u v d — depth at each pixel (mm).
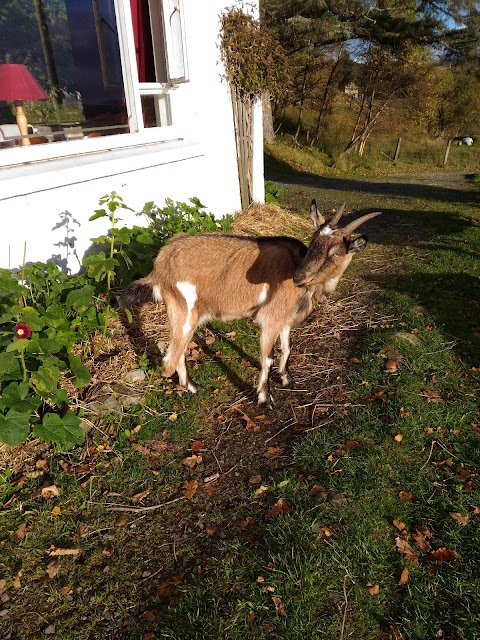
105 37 5184
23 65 4582
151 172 5719
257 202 8867
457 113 31656
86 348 4176
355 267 6859
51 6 4656
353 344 4738
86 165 4723
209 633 2246
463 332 4824
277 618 2291
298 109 29391
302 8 21078
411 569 2518
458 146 29375
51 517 2887
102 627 2316
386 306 5473
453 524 2746
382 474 3117
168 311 3762
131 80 5398
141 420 3666
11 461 3234
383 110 29969
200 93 6547
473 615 2279
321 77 27250
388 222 9617
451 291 5852
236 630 2250
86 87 5188
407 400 3793
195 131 6602
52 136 4996
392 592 2414
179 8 5738
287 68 8516
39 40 4652
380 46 23734
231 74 7191
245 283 3648
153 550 2699
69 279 4246
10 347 3010
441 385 4016
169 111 6402
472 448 3320
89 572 2580
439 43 21984
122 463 3273
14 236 4156
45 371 3150
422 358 4371
